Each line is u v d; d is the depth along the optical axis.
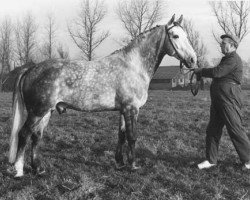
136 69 6.37
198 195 5.41
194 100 19.47
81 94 6.02
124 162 6.96
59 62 6.05
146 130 9.91
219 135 6.68
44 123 6.20
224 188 5.68
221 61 6.41
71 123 11.23
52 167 6.70
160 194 5.45
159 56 6.59
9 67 55.47
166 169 6.60
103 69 6.16
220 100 6.36
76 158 7.38
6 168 6.59
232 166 6.79
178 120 11.30
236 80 6.35
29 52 57.12
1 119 12.12
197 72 6.46
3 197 5.35
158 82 70.31
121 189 5.69
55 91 5.86
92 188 5.56
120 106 6.29
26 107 6.03
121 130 6.67
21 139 5.93
